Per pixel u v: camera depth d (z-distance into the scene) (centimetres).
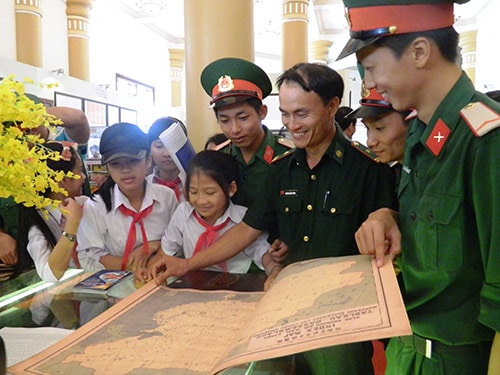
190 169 129
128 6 774
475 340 69
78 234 141
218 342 74
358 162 115
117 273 119
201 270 122
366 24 65
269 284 102
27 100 75
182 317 85
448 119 67
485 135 61
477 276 67
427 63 65
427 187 70
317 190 116
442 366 71
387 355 84
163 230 150
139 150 138
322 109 107
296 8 619
